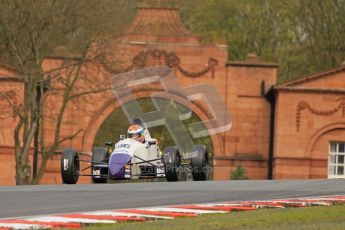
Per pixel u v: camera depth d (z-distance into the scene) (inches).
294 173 6432.1
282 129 6437.0
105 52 5969.5
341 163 6456.7
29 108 5777.6
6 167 6402.6
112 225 2127.2
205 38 6604.3
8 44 5792.3
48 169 6505.9
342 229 2079.2
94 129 6550.2
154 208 2411.4
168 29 6624.0
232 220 2207.2
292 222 2204.7
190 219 2231.8
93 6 5890.8
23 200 2551.7
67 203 2501.2
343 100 6437.0
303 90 6427.2
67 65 6063.0
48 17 5718.5
